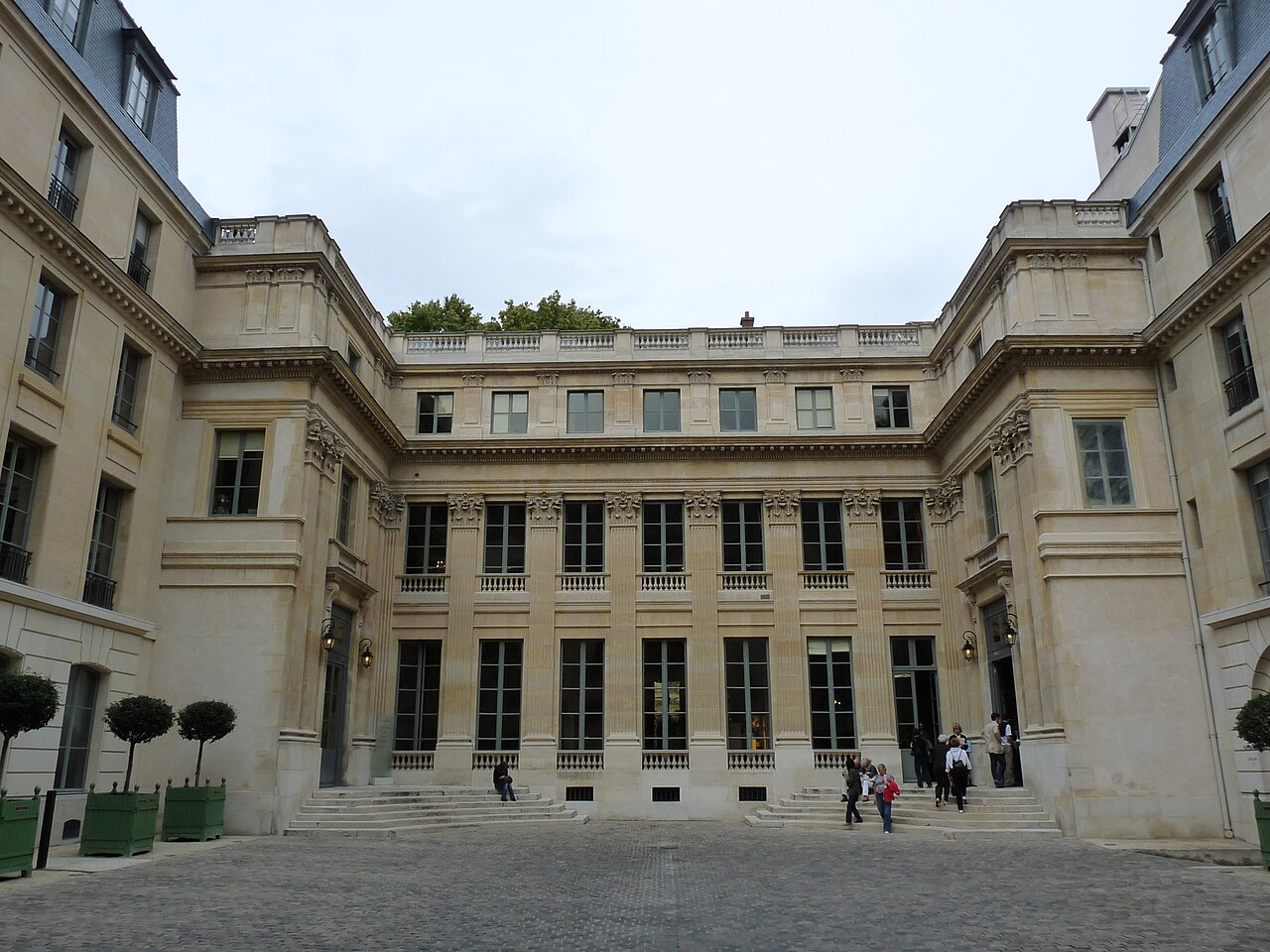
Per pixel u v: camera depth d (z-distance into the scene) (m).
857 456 30.97
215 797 20.19
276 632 22.69
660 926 10.65
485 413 31.75
